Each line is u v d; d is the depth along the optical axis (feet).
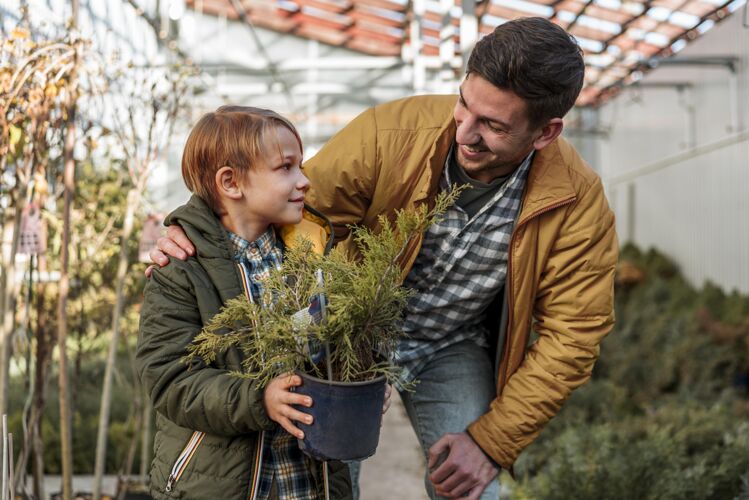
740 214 29.76
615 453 10.85
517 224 6.33
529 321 6.79
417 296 6.95
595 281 6.61
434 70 28.76
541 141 6.00
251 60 48.60
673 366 19.70
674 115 36.94
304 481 5.33
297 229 5.60
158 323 4.99
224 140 5.10
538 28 5.50
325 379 4.81
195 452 5.05
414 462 14.29
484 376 7.17
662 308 28.53
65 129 9.00
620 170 46.75
